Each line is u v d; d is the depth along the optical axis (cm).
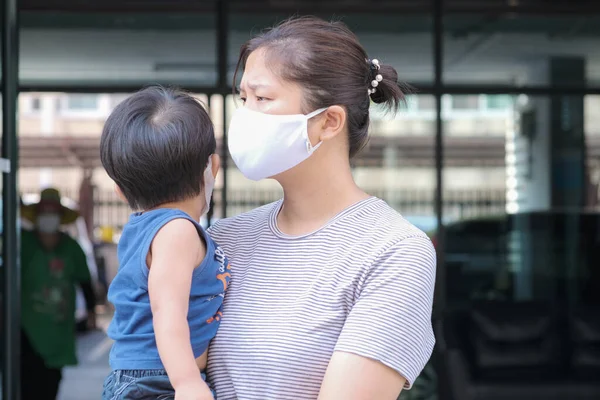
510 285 612
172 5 605
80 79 591
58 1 595
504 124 618
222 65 604
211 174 167
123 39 600
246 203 578
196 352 153
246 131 151
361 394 138
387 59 621
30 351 568
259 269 156
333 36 153
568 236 614
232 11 609
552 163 618
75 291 576
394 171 607
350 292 144
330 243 150
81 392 571
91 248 576
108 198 580
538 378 612
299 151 151
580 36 624
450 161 611
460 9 623
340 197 155
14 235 471
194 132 160
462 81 619
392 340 139
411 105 614
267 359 146
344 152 157
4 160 453
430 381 607
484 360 609
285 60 150
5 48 465
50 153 581
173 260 151
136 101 162
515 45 623
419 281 143
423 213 611
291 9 612
